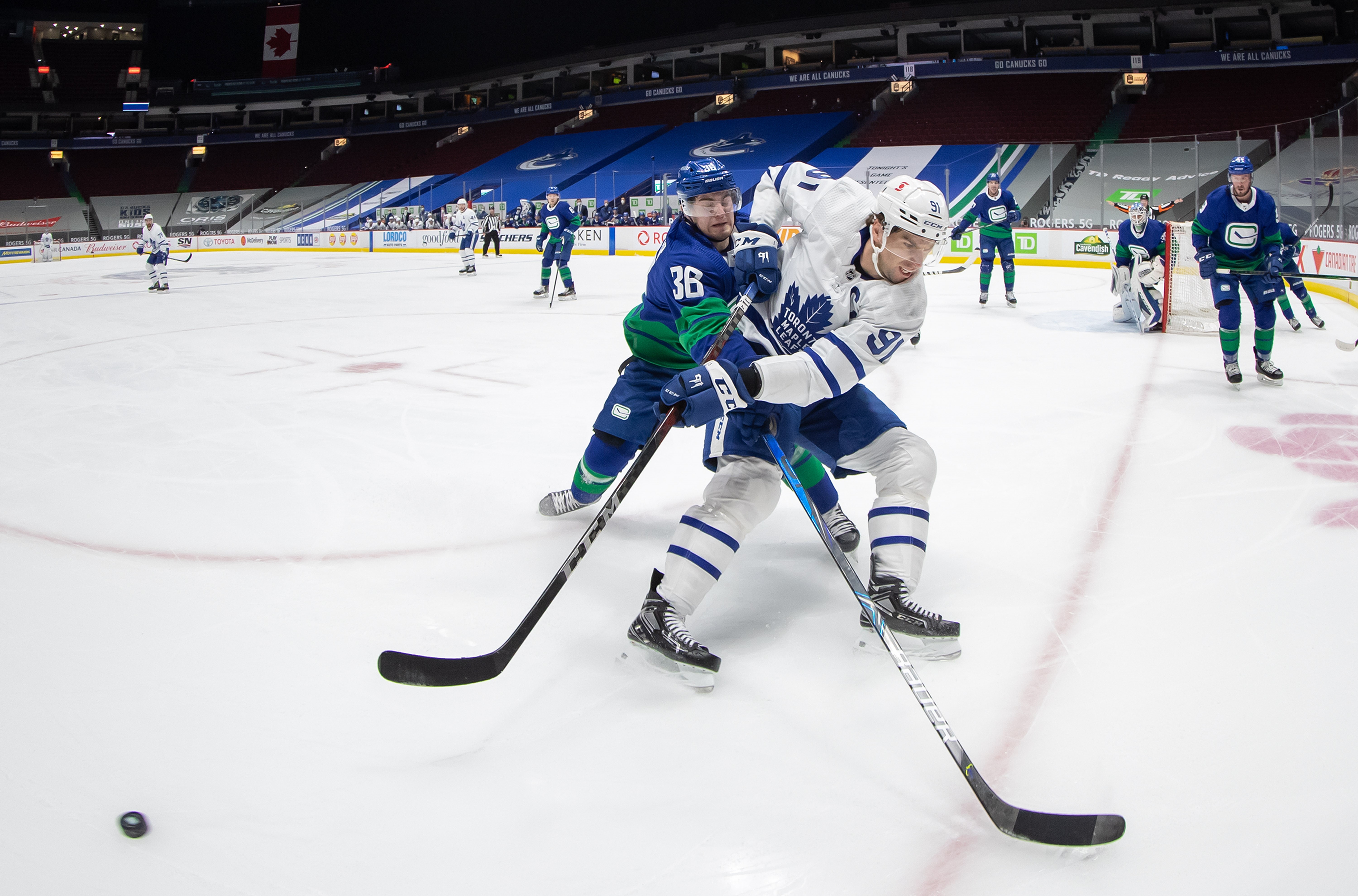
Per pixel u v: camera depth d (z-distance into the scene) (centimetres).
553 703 216
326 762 192
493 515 351
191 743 199
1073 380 598
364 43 3684
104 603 273
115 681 226
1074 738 198
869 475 380
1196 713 206
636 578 291
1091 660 232
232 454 440
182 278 1714
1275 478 377
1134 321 860
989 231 1010
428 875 159
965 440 453
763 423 232
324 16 3684
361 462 425
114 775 188
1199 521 331
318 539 326
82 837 168
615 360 713
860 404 257
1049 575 287
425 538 327
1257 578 280
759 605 269
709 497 233
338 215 3181
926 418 503
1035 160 2206
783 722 206
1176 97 2417
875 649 238
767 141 2808
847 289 230
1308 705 208
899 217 205
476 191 3055
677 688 222
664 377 304
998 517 342
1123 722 204
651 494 377
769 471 237
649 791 182
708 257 247
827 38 2856
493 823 173
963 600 271
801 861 162
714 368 214
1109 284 1283
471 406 546
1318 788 178
